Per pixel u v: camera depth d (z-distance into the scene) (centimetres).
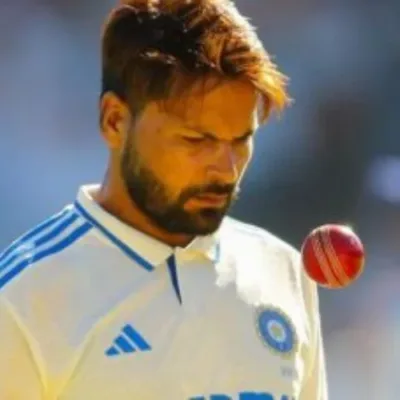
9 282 1019
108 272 1028
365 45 6000
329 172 5400
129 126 1025
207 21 1004
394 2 6006
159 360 1012
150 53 1001
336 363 3759
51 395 1007
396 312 4059
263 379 1045
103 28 1041
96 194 1076
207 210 1017
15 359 1000
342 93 5797
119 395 1002
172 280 1038
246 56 995
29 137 5678
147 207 1024
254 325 1061
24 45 5881
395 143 5669
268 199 5266
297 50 6034
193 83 990
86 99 5825
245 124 1006
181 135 998
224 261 1074
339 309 4069
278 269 1107
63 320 1009
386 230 5206
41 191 5538
